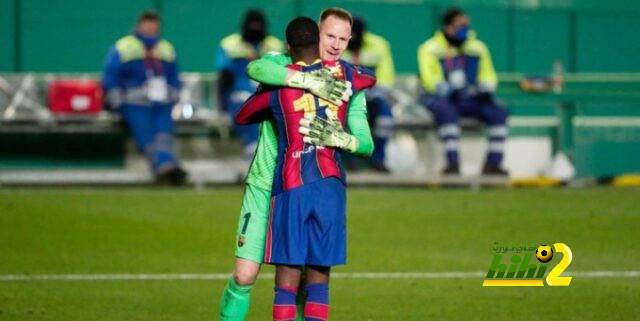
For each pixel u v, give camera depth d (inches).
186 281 1524.4
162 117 2578.7
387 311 1326.3
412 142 2753.4
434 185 2677.2
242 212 1021.8
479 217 2140.7
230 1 3225.9
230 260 1696.6
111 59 2554.1
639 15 3538.4
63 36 3112.7
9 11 3080.7
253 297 1403.8
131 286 1485.0
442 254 1752.0
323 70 1001.5
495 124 2689.5
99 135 2667.3
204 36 3206.2
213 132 2704.2
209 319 1279.5
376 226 2030.0
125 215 2096.5
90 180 2632.9
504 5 3425.2
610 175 2979.8
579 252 1775.3
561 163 2878.9
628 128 3011.8
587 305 1358.3
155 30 2568.9
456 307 1348.4
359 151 1007.0
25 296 1408.7
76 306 1347.2
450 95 2674.7
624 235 1946.4
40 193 2432.3
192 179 2647.6
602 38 3499.0
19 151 2645.2
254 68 1002.7
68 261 1674.5
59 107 2632.9
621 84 3006.9
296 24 1011.9
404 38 3336.6
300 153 991.0
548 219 2122.3
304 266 1029.8
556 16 3462.1
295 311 1002.1
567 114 2950.3
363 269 1622.8
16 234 1889.8
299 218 981.2
